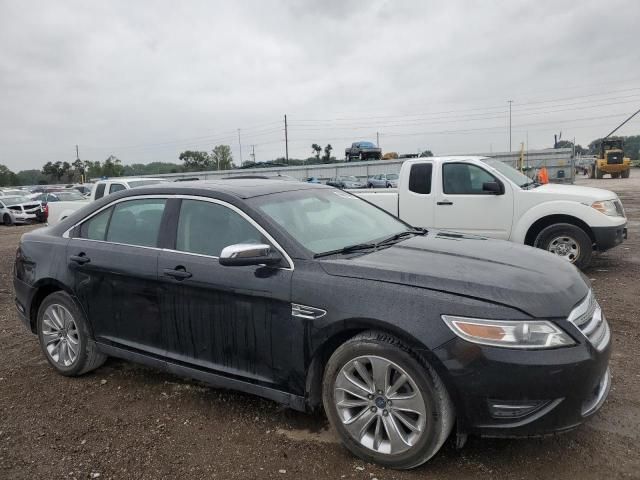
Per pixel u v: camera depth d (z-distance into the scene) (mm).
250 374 3508
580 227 7559
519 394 2713
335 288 3129
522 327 2736
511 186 7809
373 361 3016
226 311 3529
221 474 3053
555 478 2875
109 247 4219
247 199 3762
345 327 3064
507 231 7867
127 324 4098
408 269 3115
